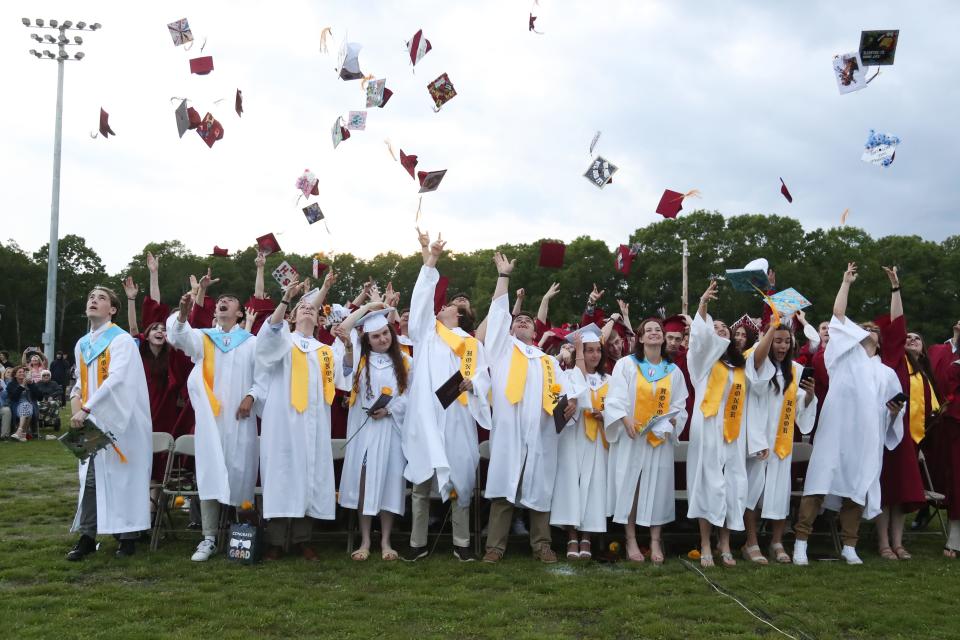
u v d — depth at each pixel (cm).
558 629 476
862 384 666
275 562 627
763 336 675
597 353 696
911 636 474
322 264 884
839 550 681
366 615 496
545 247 738
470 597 531
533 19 826
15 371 1562
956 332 823
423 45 827
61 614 483
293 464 637
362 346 668
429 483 645
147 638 445
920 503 671
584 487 659
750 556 657
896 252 4834
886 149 724
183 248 6372
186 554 649
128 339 645
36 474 1062
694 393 732
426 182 694
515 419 647
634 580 582
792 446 676
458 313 696
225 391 656
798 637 468
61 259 6488
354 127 880
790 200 820
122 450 626
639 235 4081
